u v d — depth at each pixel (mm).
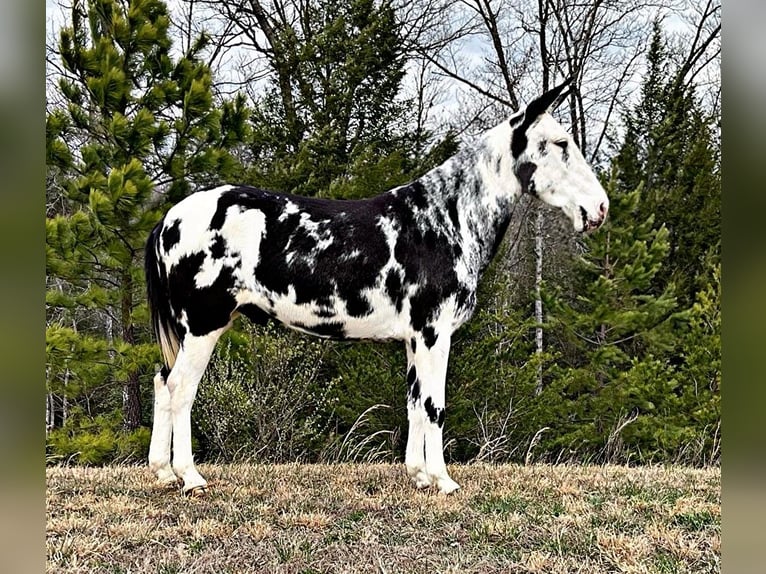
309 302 4801
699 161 13562
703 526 4316
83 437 8297
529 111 5078
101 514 4449
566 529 4234
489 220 5129
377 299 4832
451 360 8883
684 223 13219
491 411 9258
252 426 8727
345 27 12789
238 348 8758
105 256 8680
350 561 3738
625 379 10078
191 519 4359
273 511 4574
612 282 10328
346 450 8781
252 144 11938
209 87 8984
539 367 10156
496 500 4910
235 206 4746
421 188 5047
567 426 9992
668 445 9391
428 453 4992
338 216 4848
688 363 10289
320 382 9609
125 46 8805
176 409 4840
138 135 8281
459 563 3715
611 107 16969
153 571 3574
